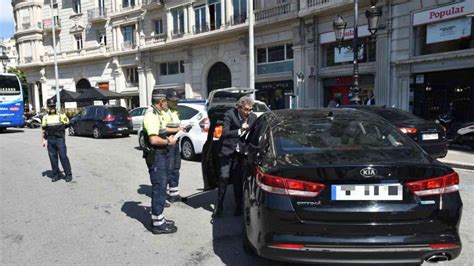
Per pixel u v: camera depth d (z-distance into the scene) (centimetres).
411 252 284
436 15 1459
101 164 1003
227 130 513
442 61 1455
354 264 315
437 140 832
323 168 291
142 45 2995
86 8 3481
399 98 1622
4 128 2308
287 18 2019
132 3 3108
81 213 559
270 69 2241
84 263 382
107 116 1709
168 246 426
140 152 1241
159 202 462
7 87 2128
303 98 2028
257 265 371
